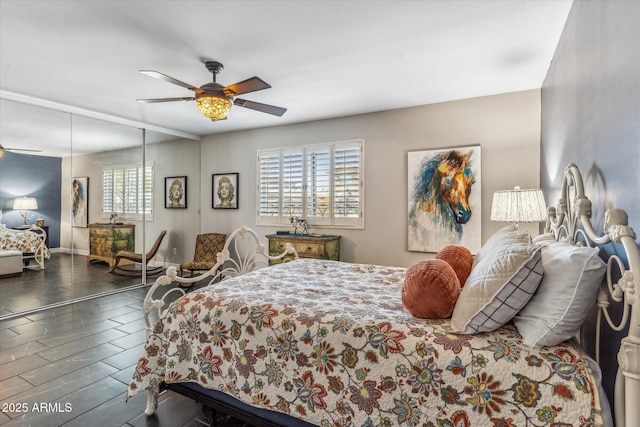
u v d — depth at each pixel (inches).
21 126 140.9
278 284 89.9
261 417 65.4
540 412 45.0
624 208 47.0
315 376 59.9
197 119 178.5
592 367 47.2
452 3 78.1
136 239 190.2
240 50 100.4
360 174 169.2
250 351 66.4
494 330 55.0
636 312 37.6
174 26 86.9
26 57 103.7
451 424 49.2
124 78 120.6
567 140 86.4
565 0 77.1
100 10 79.4
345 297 77.7
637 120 42.6
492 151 141.2
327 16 83.0
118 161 179.6
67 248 159.8
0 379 90.7
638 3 42.4
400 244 160.7
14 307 142.1
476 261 80.2
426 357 52.1
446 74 119.2
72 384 88.7
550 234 89.0
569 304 47.3
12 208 141.5
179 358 73.4
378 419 54.1
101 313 143.3
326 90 134.7
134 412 78.3
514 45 98.2
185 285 191.0
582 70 70.2
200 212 223.6
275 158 193.8
